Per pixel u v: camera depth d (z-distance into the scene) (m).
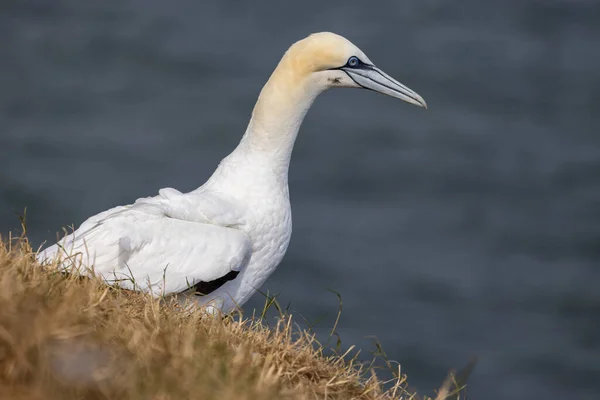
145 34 46.56
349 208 30.94
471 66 44.66
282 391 7.09
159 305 8.31
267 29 48.44
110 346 6.91
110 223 9.44
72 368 6.38
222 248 9.66
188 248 9.54
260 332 8.25
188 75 42.56
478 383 22.16
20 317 6.61
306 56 10.43
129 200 30.45
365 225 29.69
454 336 23.84
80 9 48.94
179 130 37.16
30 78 40.84
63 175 31.83
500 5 51.97
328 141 35.88
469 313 25.02
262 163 10.28
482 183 33.34
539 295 26.30
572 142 37.28
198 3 51.00
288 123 10.35
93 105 38.75
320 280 25.81
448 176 33.62
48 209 29.17
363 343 22.00
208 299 9.87
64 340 6.64
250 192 10.20
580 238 29.81
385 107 40.00
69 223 28.53
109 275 9.20
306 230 28.80
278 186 10.34
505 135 37.69
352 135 36.66
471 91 41.94
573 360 23.41
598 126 39.25
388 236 28.94
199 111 39.09
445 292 25.81
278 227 10.28
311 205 30.80
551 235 30.02
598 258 28.70
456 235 29.66
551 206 32.00
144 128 36.91
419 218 30.39
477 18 50.59
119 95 40.00
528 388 22.38
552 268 27.97
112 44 44.97
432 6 51.72
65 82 40.72
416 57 45.28
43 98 38.75
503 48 47.06
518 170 34.47
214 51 45.09
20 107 37.75
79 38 45.59
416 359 22.52
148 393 6.36
